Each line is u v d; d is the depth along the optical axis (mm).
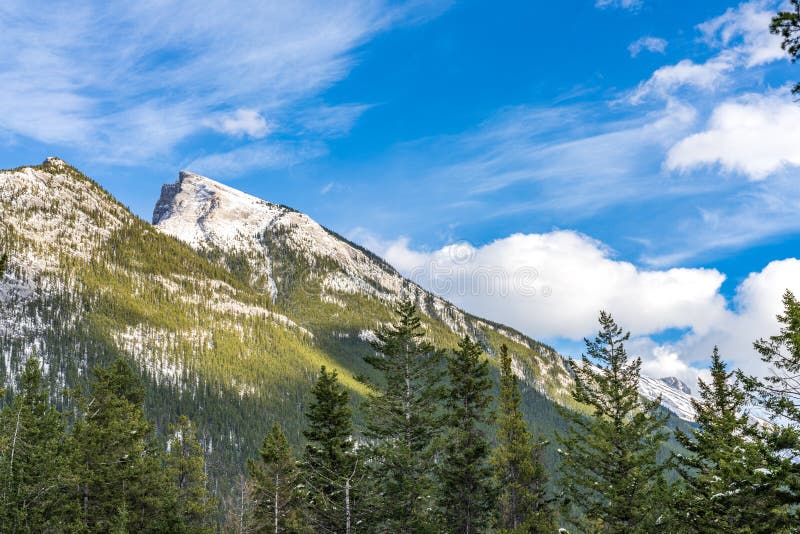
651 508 30578
